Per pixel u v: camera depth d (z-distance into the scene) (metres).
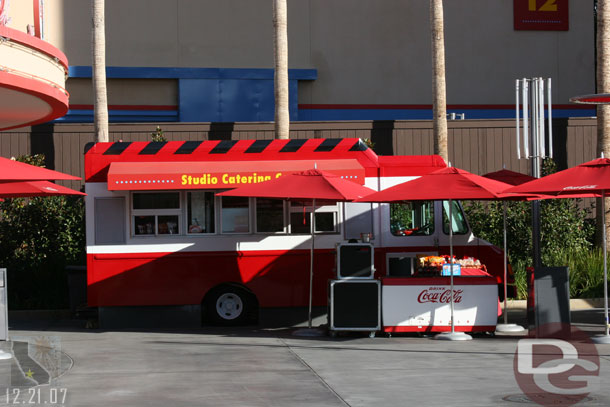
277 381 8.57
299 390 8.07
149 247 13.38
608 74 18.48
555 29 30.20
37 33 13.14
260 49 28.52
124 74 27.44
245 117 28.27
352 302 11.99
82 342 11.76
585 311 15.38
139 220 13.41
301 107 28.66
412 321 12.04
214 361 9.91
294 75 28.28
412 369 9.22
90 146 13.44
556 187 10.62
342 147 13.62
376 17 29.05
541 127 12.98
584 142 20.69
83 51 27.09
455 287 12.12
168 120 28.09
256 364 9.67
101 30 18.92
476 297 12.11
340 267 12.05
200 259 13.43
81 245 17.14
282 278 13.50
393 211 13.56
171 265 13.41
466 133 20.39
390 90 29.12
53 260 16.88
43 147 19.44
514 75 29.91
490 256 13.62
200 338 12.13
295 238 13.52
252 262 13.48
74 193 13.15
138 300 13.34
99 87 18.94
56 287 16.58
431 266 12.37
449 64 29.45
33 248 16.98
